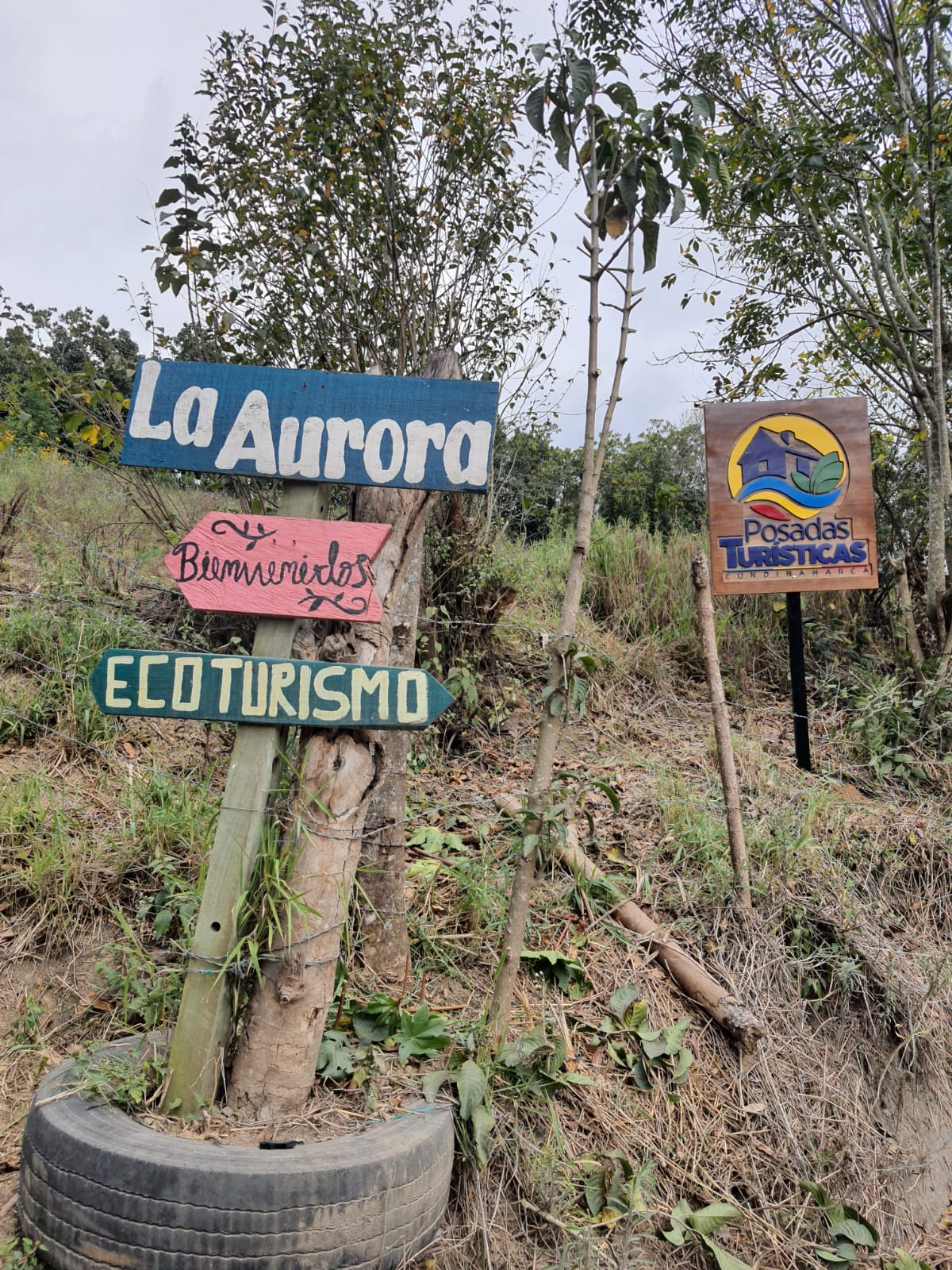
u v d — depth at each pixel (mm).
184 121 5035
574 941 3539
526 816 2996
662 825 4363
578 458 10969
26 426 5363
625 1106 3057
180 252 4809
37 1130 2246
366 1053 2748
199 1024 2404
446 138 5422
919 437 6578
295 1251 2072
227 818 2473
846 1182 3277
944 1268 3166
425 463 2572
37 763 3941
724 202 6934
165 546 5871
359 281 5461
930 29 5812
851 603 6844
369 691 2467
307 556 2529
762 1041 3455
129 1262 2049
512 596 5508
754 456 5074
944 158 5984
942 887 4469
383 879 3209
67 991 3033
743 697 6168
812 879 4199
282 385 2600
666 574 6918
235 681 2463
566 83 3053
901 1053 3740
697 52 6762
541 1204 2680
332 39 5270
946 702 5516
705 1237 2795
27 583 5211
